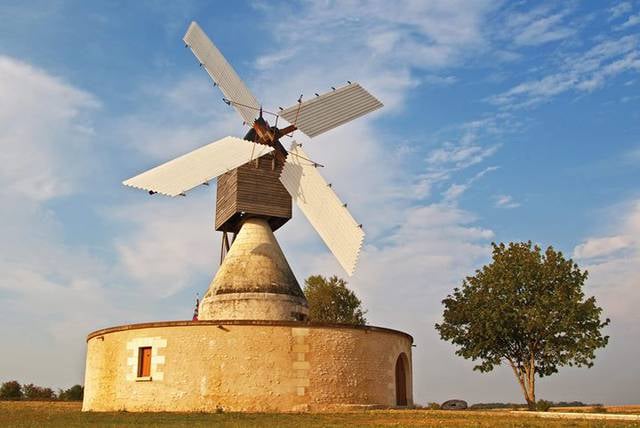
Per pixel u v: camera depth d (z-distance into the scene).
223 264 29.86
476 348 35.22
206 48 31.09
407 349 30.66
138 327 26.75
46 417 20.92
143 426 17.52
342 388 25.98
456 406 29.97
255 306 27.92
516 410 26.02
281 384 25.25
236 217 30.44
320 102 30.25
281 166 30.52
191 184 26.91
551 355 34.56
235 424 18.27
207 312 28.59
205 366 25.39
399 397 30.02
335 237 28.61
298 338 25.92
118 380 26.75
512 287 34.94
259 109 31.30
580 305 34.16
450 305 37.12
